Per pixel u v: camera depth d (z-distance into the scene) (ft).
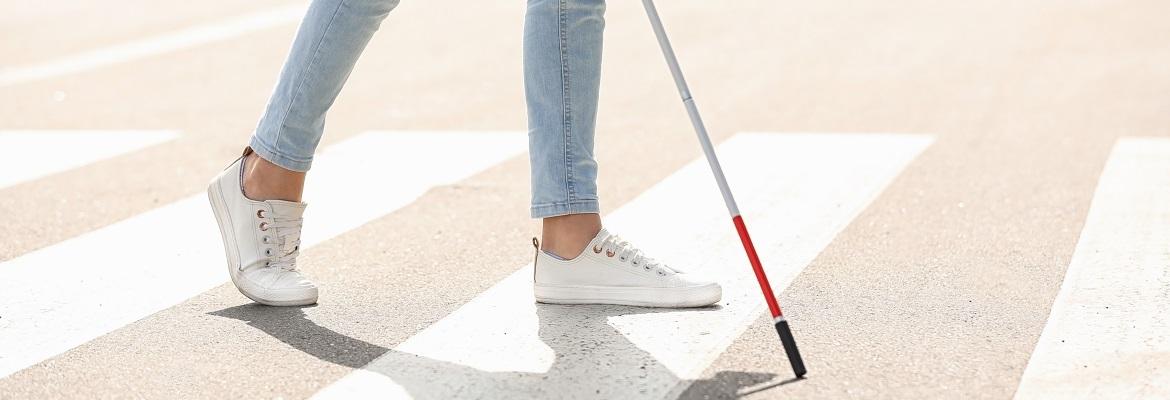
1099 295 11.24
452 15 33.83
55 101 23.95
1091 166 16.53
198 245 13.78
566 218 11.18
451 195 15.99
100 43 31.40
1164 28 27.30
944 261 12.49
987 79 23.00
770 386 9.21
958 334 10.26
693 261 12.72
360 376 9.59
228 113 22.35
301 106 11.17
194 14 36.37
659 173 16.98
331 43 10.98
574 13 10.84
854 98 21.80
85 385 9.56
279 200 11.41
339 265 12.91
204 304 11.57
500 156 18.26
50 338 10.69
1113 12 29.78
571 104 10.98
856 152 17.76
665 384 9.28
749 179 16.38
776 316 9.48
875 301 11.20
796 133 19.20
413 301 11.55
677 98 22.35
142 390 9.43
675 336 10.32
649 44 28.14
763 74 24.35
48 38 32.58
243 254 11.47
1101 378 9.23
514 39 29.63
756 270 9.64
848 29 29.35
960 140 18.38
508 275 12.37
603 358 9.85
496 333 10.53
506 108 21.98
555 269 11.26
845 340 10.15
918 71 24.03
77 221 15.12
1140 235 13.23
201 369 9.84
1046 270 12.09
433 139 19.57
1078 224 13.79
